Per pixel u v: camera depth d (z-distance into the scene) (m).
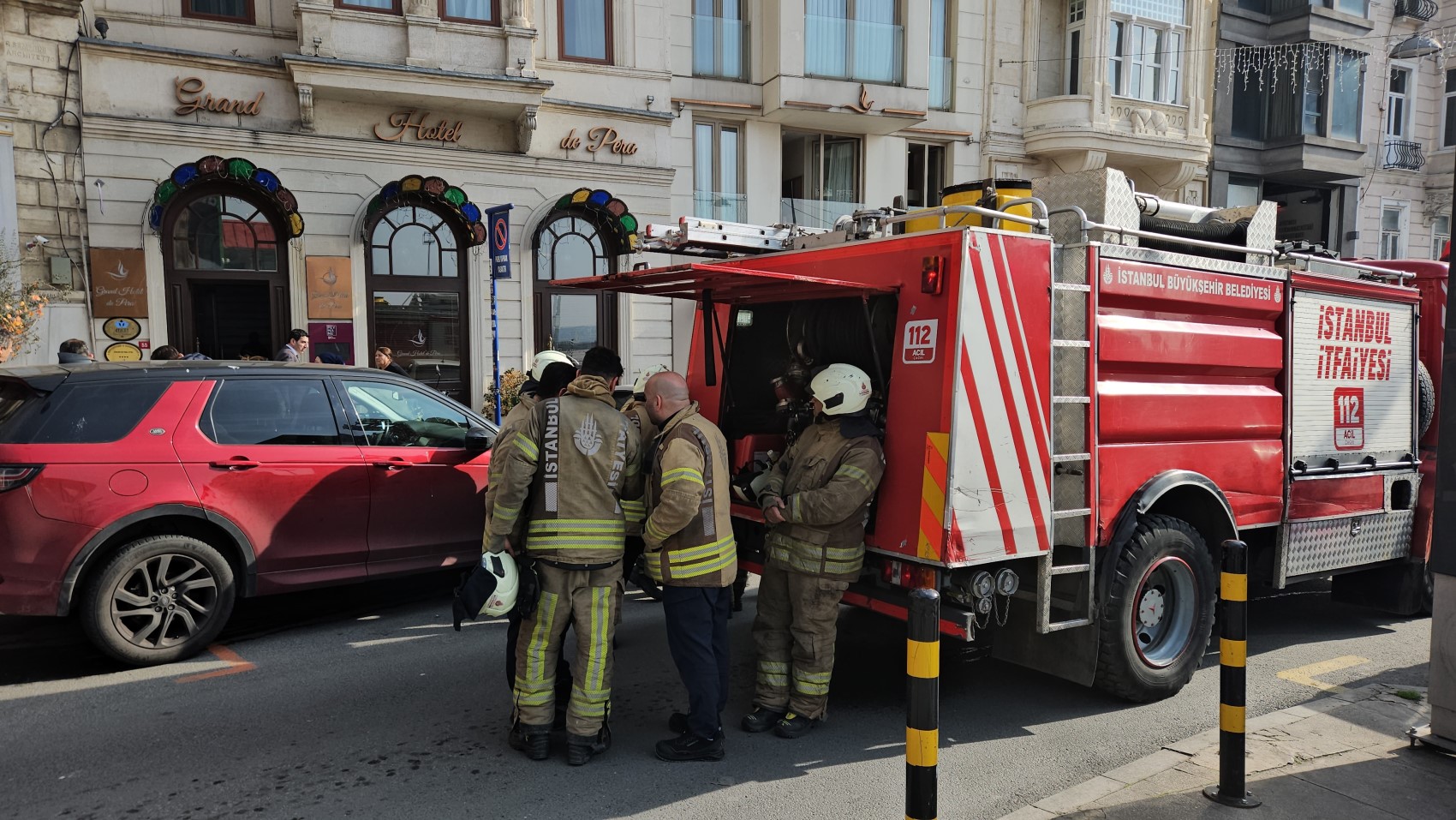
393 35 11.93
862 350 4.50
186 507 5.13
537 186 13.33
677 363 14.80
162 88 11.02
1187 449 4.73
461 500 6.22
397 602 6.59
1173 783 3.68
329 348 12.09
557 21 13.32
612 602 3.88
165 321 11.23
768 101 15.18
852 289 4.11
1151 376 4.61
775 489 4.21
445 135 12.59
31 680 4.88
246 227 11.75
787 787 3.72
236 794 3.61
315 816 3.44
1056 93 17.81
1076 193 4.75
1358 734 4.16
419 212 12.79
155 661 5.12
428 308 12.95
